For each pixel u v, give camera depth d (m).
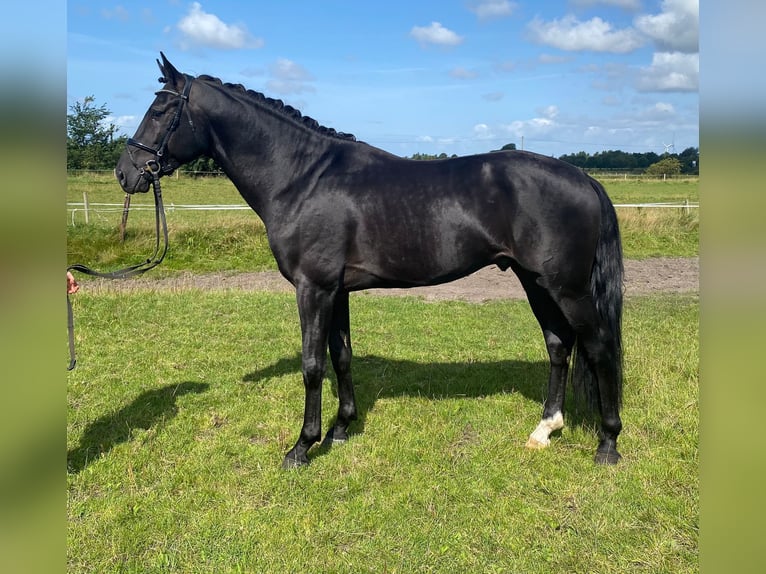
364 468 3.61
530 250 3.37
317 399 3.63
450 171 3.50
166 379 5.32
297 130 3.65
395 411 4.52
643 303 8.55
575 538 2.92
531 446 3.87
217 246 12.47
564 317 3.49
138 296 8.82
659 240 13.75
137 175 3.65
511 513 3.14
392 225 3.44
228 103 3.60
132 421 4.35
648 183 36.66
